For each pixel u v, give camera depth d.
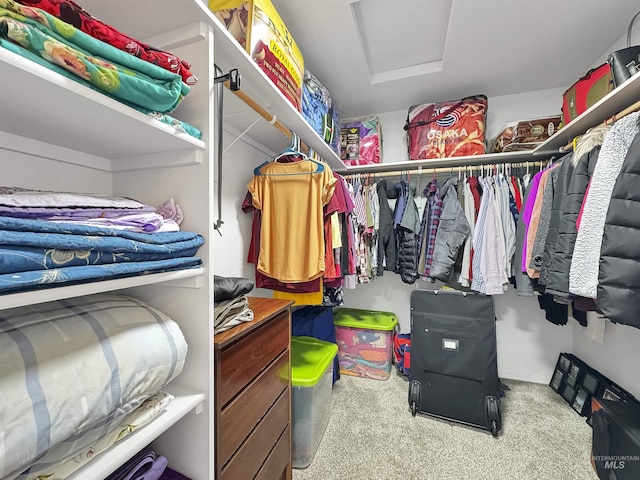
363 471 1.24
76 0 0.59
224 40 0.73
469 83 1.93
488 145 2.05
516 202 1.75
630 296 0.80
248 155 1.52
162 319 0.61
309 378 1.27
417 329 1.76
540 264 1.39
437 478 1.21
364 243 2.01
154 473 0.60
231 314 0.83
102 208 0.52
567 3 1.25
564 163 1.23
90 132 0.57
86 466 0.45
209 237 0.67
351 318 2.27
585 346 1.85
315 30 1.41
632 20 1.24
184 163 0.68
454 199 1.79
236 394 0.78
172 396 0.61
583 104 1.38
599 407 1.27
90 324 0.49
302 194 1.35
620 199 0.83
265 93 1.02
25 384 0.37
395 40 1.60
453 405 1.60
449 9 1.37
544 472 1.24
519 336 2.13
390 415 1.65
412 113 2.08
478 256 1.71
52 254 0.40
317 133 1.54
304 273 1.33
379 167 2.12
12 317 0.45
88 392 0.42
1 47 0.34
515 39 1.48
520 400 1.82
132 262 0.51
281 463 1.07
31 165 0.62
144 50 0.51
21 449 0.35
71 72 0.42
